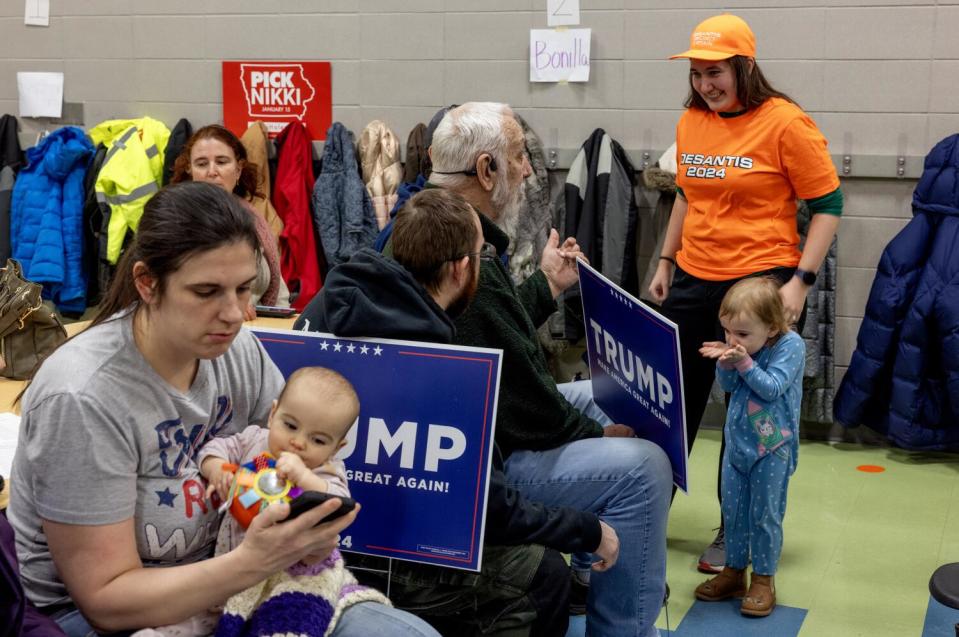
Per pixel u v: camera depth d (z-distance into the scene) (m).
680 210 3.75
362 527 1.96
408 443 1.93
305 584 1.60
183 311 1.52
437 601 2.06
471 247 2.04
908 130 4.53
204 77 5.31
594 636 2.38
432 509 1.93
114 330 1.59
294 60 5.18
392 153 4.97
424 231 2.02
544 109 4.93
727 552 3.25
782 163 3.36
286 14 5.15
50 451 1.50
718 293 3.48
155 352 1.59
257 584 1.59
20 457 1.57
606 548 2.17
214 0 5.22
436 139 2.41
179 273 1.50
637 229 4.90
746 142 3.39
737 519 3.19
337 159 4.97
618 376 2.42
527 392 2.21
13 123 5.44
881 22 4.48
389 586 1.99
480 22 4.93
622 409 2.48
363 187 4.95
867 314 4.47
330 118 5.18
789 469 3.14
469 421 1.91
